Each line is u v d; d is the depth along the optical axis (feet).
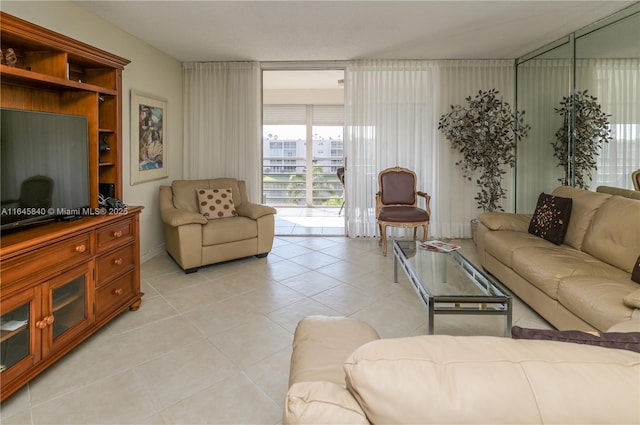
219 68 16.74
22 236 6.46
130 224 9.32
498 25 12.25
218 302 10.14
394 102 17.06
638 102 10.66
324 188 27.89
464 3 10.43
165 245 14.96
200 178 17.02
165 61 15.26
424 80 16.92
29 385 6.49
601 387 2.04
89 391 6.35
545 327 8.65
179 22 11.66
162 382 6.61
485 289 7.98
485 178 16.89
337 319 5.65
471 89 16.85
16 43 7.54
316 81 23.39
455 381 2.09
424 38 13.56
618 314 6.27
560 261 8.65
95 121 8.98
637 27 10.59
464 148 16.46
